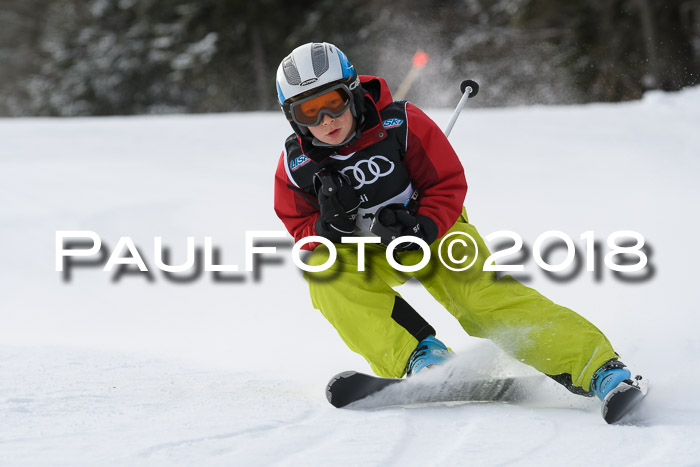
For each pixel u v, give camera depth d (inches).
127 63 3235.7
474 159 1108.5
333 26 2773.1
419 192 319.9
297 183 320.8
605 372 277.9
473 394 287.4
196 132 1371.8
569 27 2539.4
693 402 276.4
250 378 345.1
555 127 1320.1
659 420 258.4
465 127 1337.4
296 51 305.3
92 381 320.5
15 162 1122.7
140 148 1251.8
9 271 653.3
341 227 310.5
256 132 1364.4
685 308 456.1
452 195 313.0
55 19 3624.5
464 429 246.7
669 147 1151.0
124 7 3189.0
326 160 312.3
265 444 227.9
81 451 220.4
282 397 298.8
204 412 269.1
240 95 2947.8
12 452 219.3
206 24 2859.3
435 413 270.7
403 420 255.1
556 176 998.4
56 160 1144.2
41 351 381.4
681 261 591.5
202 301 589.6
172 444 227.1
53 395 289.7
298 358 417.7
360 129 308.0
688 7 2236.7
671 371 331.6
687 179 956.0
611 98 2379.4
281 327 517.3
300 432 240.4
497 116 1435.8
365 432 240.8
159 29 2999.5
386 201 315.0
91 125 1461.6
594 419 262.2
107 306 573.9
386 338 302.0
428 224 305.6
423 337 302.5
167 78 3302.2
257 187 976.3
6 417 257.4
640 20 2305.6
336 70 300.0
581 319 293.9
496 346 285.4
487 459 215.9
